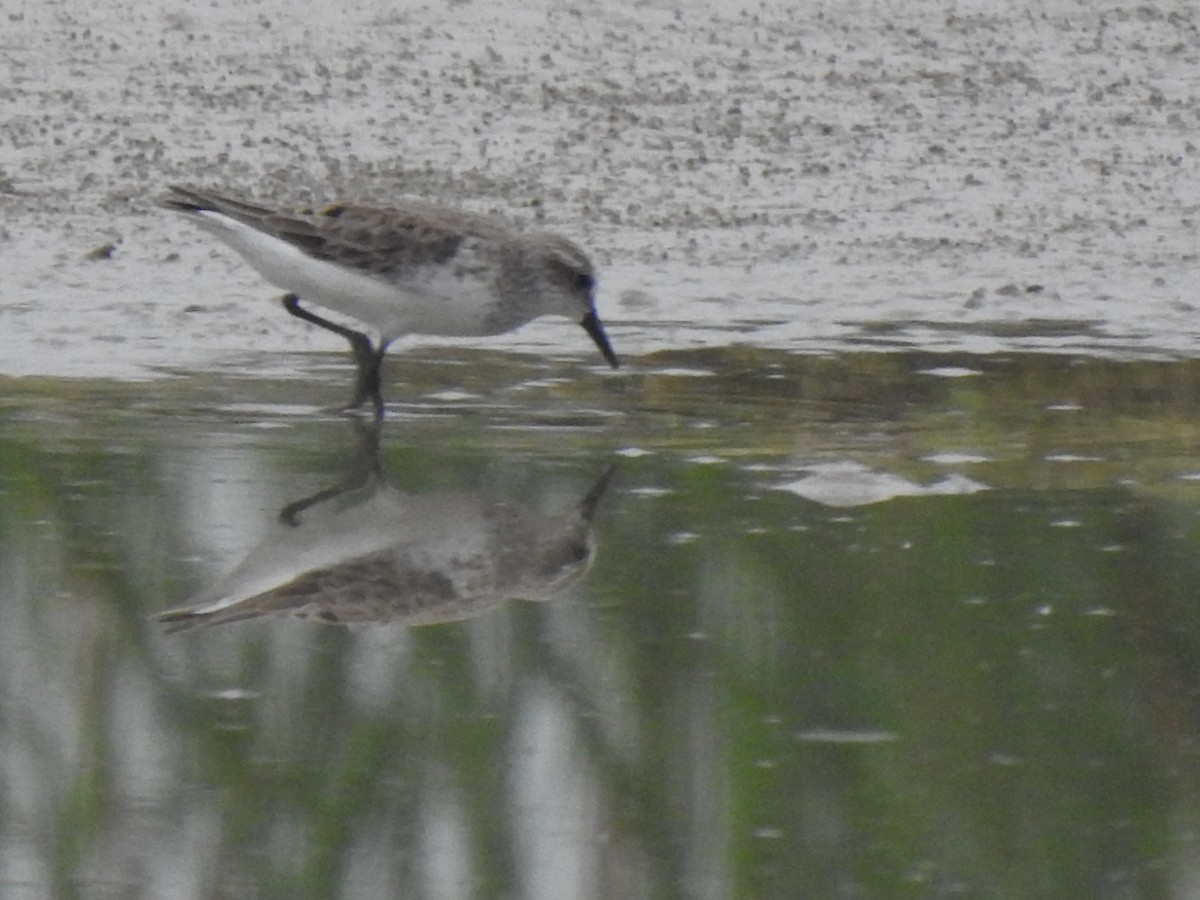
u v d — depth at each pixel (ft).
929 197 61.00
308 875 24.06
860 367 45.75
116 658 29.68
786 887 24.02
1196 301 52.03
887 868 24.38
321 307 47.37
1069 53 76.95
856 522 35.60
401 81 69.62
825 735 27.63
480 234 42.04
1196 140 67.82
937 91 71.82
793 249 55.67
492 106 67.51
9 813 25.38
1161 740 27.58
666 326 48.88
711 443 40.11
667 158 63.46
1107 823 25.30
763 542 34.45
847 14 80.18
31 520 34.86
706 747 27.22
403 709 28.19
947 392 43.98
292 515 35.35
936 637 30.73
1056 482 38.01
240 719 27.84
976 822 25.46
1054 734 27.71
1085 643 30.48
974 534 35.06
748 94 70.38
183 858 24.38
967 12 81.30
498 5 78.54
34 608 31.24
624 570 33.14
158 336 46.68
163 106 65.62
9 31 72.02
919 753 27.20
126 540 33.94
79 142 61.67
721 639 30.48
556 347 47.19
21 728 27.58
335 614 31.19
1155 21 81.35
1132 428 41.63
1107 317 50.42
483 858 24.44
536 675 29.25
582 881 24.08
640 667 29.55
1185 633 30.94
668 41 75.82
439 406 42.47
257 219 41.73
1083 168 64.44
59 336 46.21
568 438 40.34
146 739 27.32
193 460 38.34
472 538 34.35
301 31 74.43
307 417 41.32
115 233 54.19
